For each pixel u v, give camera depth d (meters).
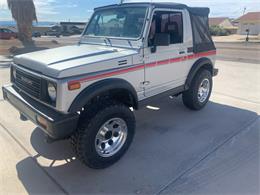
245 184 2.76
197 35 4.48
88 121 2.82
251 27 53.72
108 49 3.50
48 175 2.95
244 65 10.11
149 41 3.49
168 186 2.75
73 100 2.71
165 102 5.48
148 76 3.60
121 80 3.14
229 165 3.11
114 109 3.00
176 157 3.31
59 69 2.62
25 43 18.50
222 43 27.12
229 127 4.20
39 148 3.51
